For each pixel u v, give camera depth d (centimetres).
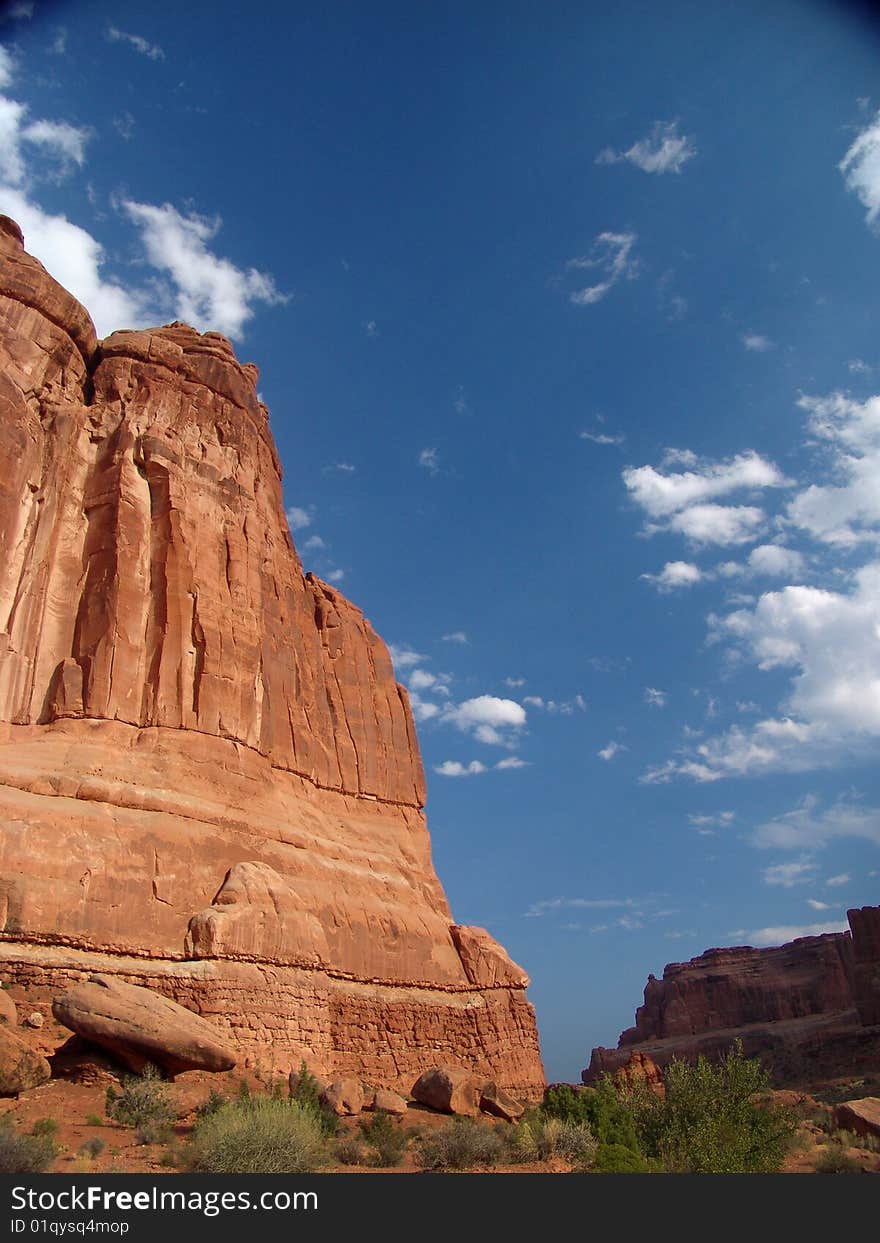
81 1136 1839
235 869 2962
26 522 3281
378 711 4859
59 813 2686
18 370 3462
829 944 15600
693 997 15788
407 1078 3359
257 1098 2072
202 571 3531
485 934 4244
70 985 2402
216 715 3322
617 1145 2170
